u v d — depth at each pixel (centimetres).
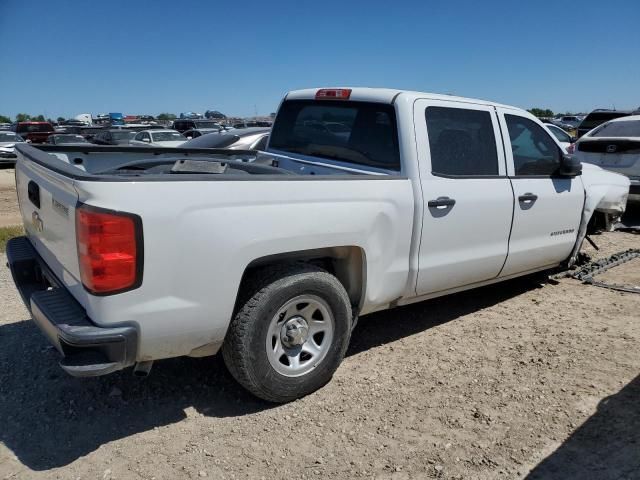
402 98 404
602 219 615
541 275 598
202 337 304
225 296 301
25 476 276
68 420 326
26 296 341
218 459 294
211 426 324
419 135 400
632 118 926
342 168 429
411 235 391
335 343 357
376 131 418
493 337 453
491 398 357
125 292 272
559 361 409
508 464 292
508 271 492
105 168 495
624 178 636
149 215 272
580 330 467
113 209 263
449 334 459
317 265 381
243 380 326
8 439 306
